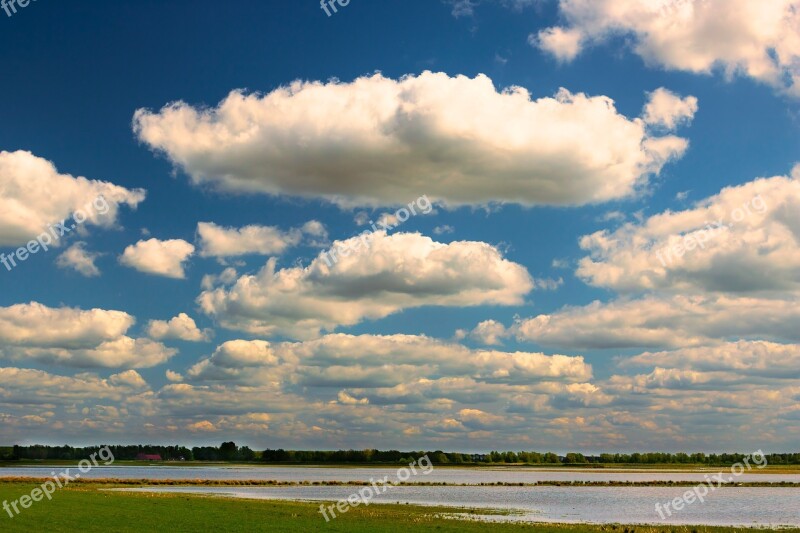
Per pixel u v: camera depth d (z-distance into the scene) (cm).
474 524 6988
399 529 6284
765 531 6975
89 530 5681
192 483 16100
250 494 12231
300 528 6209
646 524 7781
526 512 9212
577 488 16538
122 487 13500
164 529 5906
